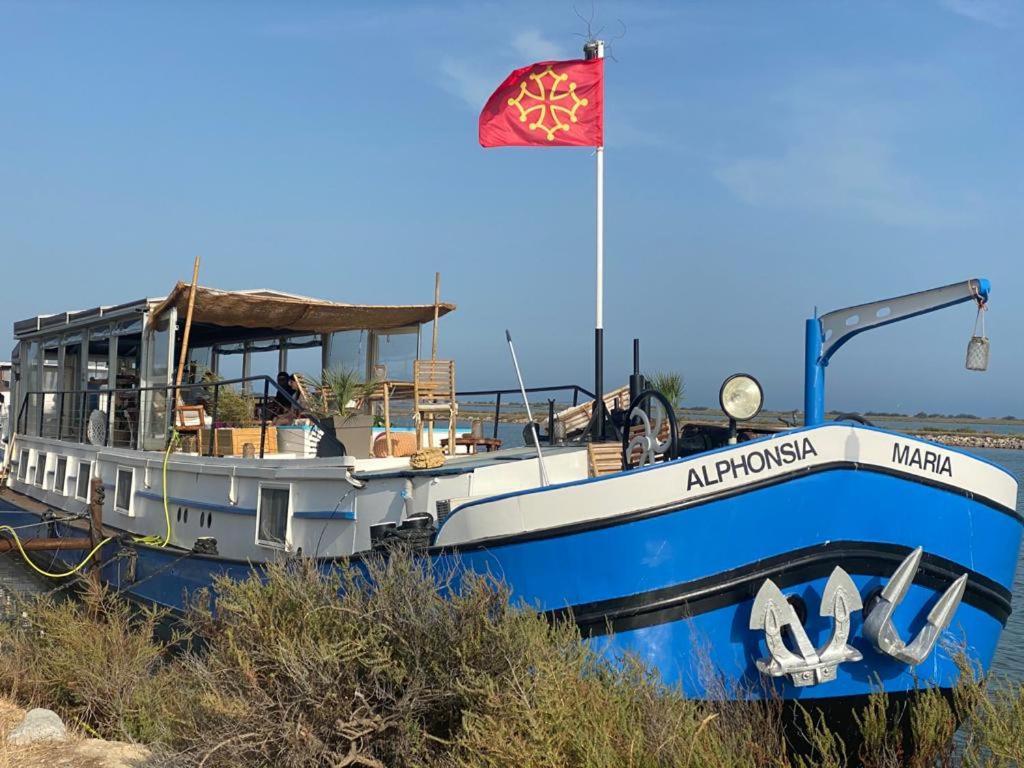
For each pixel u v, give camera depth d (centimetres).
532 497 775
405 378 1594
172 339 1409
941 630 765
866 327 834
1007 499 841
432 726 641
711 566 744
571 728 559
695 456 748
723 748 609
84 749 762
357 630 651
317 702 604
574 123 1130
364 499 985
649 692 625
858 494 764
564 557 762
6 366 2964
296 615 664
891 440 775
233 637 659
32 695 956
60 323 1812
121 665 955
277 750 600
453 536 822
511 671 603
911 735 774
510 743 552
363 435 1166
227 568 1153
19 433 2156
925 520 788
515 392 1345
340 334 1717
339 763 594
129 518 1484
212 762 611
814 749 749
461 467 924
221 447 1391
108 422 1642
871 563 764
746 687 743
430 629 650
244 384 1805
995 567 831
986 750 691
